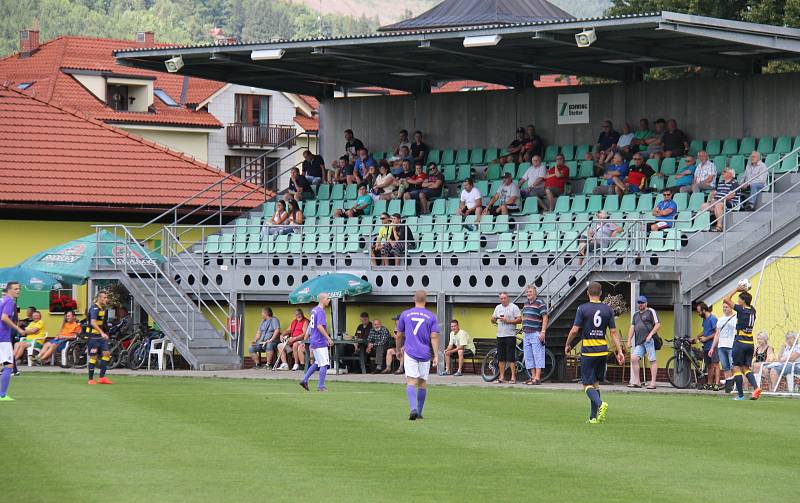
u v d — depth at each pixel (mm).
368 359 59531
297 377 54500
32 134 79125
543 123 72438
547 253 58969
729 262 53438
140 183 78812
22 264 63750
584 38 54312
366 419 35688
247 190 81000
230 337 62844
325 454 28594
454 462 27672
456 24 92312
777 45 57031
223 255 67188
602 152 66625
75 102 117938
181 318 61781
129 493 23609
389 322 60844
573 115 71500
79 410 37375
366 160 73062
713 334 49562
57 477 25234
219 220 78250
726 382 45312
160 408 38281
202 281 64938
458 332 57625
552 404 41188
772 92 65062
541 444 30703
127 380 51594
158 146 82562
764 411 39469
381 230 62125
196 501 22938
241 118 133000
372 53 64812
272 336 61719
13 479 25000
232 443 30172
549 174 65938
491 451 29375
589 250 56000
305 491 24016
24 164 76688
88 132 81188
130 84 123562
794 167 60781
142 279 63219
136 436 31281
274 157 134375
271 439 31000
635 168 63562
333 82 76438
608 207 62188
